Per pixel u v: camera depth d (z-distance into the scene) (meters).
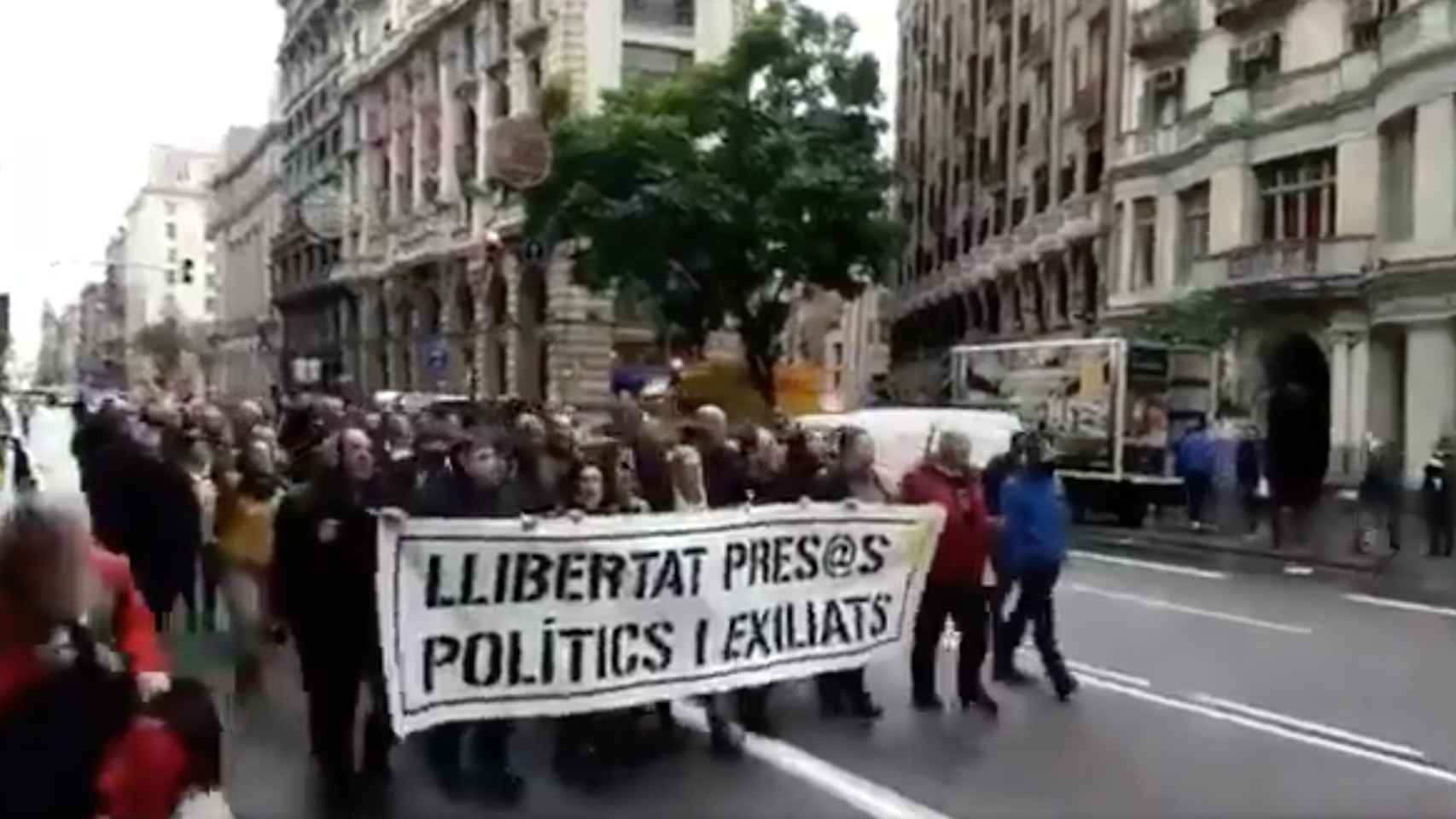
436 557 7.77
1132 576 18.92
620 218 33.16
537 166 35.03
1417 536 24.30
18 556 3.21
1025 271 48.50
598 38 46.94
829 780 8.31
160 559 10.97
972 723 9.82
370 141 72.00
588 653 8.30
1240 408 31.66
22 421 49.97
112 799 3.14
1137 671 11.84
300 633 7.97
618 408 18.72
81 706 3.17
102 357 168.38
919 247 66.94
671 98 34.12
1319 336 31.25
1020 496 10.74
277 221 98.44
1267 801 7.95
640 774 8.44
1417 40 27.36
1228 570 20.06
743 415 31.97
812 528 9.32
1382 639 13.76
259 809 7.59
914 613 9.95
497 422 18.06
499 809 7.68
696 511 8.95
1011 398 29.11
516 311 51.34
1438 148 27.09
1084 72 43.53
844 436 11.52
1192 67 36.84
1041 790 8.13
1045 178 47.31
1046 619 10.77
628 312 47.22
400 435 14.00
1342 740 9.45
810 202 33.56
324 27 82.75
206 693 3.44
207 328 126.06
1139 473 26.70
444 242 59.50
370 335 71.00
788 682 10.91
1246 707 10.45
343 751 8.01
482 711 7.98
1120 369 26.64
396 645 7.67
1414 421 27.67
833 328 65.25
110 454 10.94
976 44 56.81
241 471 10.87
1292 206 32.53
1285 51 33.28
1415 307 27.64
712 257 33.66
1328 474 30.33
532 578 8.07
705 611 8.78
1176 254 36.72
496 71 54.47
